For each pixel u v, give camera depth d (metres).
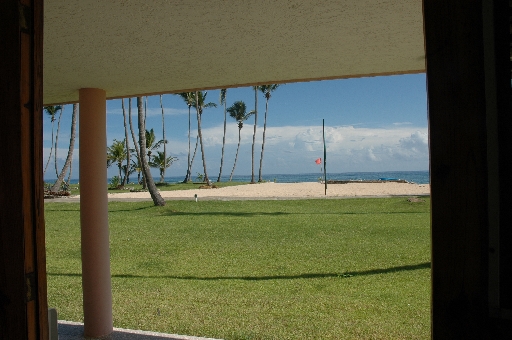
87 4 2.09
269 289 5.59
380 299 5.02
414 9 2.23
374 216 12.89
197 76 3.59
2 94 1.33
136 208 16.69
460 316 1.06
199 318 4.42
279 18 2.33
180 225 11.96
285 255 7.80
